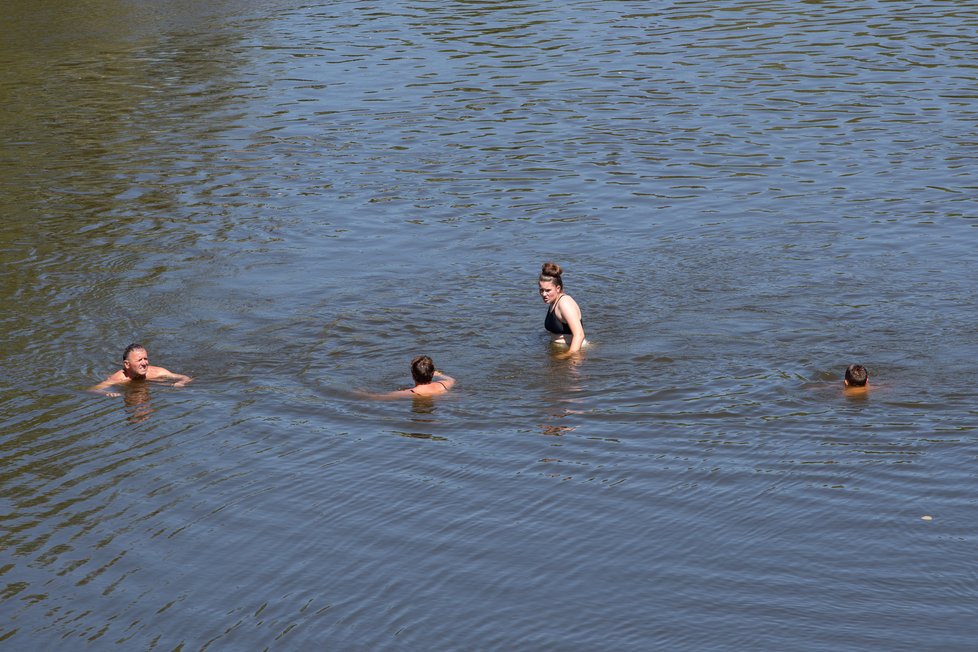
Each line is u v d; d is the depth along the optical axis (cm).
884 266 3247
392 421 2431
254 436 2375
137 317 3041
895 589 1780
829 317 2898
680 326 2880
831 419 2362
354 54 6238
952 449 2211
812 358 2659
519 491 2120
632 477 2159
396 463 2245
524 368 2675
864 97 5088
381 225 3784
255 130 4931
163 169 4434
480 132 4812
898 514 1988
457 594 1816
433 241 3622
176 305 3122
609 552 1912
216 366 2733
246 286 3259
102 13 7331
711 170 4250
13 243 3666
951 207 3738
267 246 3603
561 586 1827
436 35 6631
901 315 2892
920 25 6328
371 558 1920
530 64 5919
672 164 4338
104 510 2091
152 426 2425
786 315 2920
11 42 6644
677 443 2288
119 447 2334
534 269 3347
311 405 2517
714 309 2983
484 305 3080
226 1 7612
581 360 2702
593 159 4425
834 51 5897
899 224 3603
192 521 2050
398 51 6288
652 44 6231
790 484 2108
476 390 2569
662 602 1775
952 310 2911
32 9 7444
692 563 1873
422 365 2555
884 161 4250
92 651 1702
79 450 2322
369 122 5006
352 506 2088
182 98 5469
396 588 1834
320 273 3359
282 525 2028
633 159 4406
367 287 3238
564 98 5275
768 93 5222
